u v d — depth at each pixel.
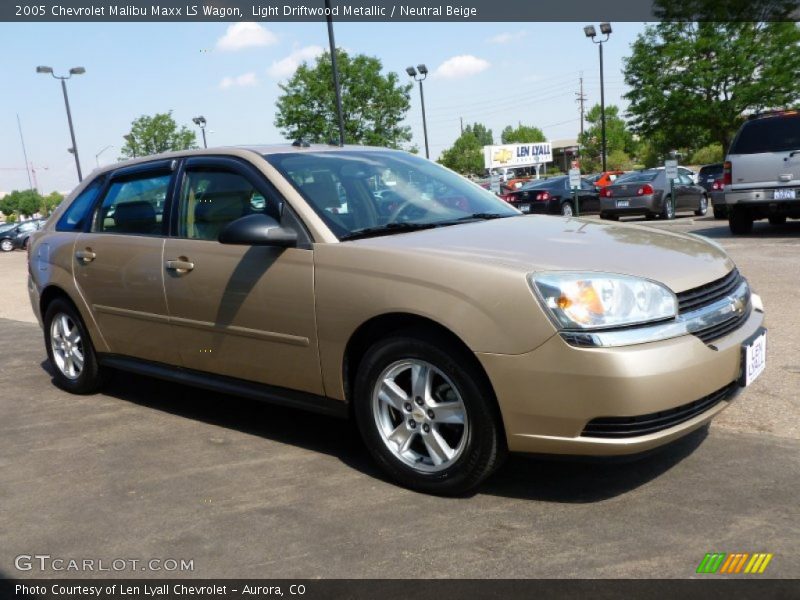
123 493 3.57
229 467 3.83
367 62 29.77
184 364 4.41
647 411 2.88
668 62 33.31
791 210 11.23
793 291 7.28
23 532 3.22
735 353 3.18
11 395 5.55
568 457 3.02
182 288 4.24
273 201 3.88
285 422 4.53
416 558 2.80
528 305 2.97
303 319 3.66
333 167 4.16
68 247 5.15
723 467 3.45
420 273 3.24
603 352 2.86
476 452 3.17
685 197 19.19
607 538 2.87
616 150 76.19
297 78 29.73
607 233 3.70
